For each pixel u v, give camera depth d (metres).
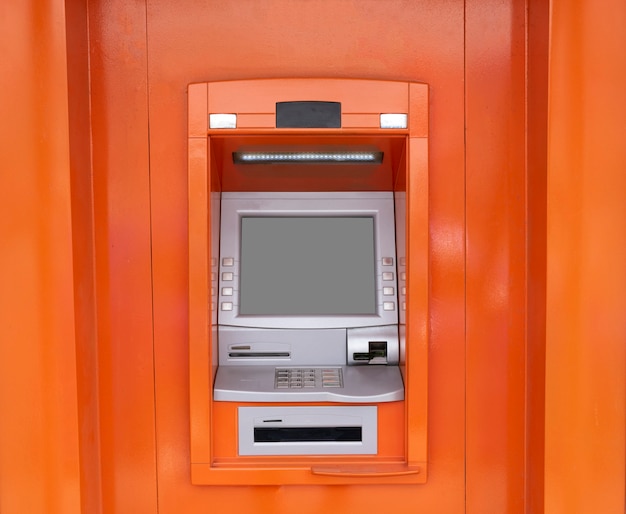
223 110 1.85
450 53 1.93
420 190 1.87
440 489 2.02
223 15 1.92
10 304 1.76
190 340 1.90
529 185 1.93
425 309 1.90
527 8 1.92
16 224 1.75
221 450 1.98
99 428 1.99
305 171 2.09
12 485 1.81
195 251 1.87
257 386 1.97
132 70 1.92
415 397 1.92
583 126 1.76
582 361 1.81
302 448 1.99
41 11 1.69
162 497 2.01
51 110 1.72
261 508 2.01
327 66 1.93
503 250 1.97
